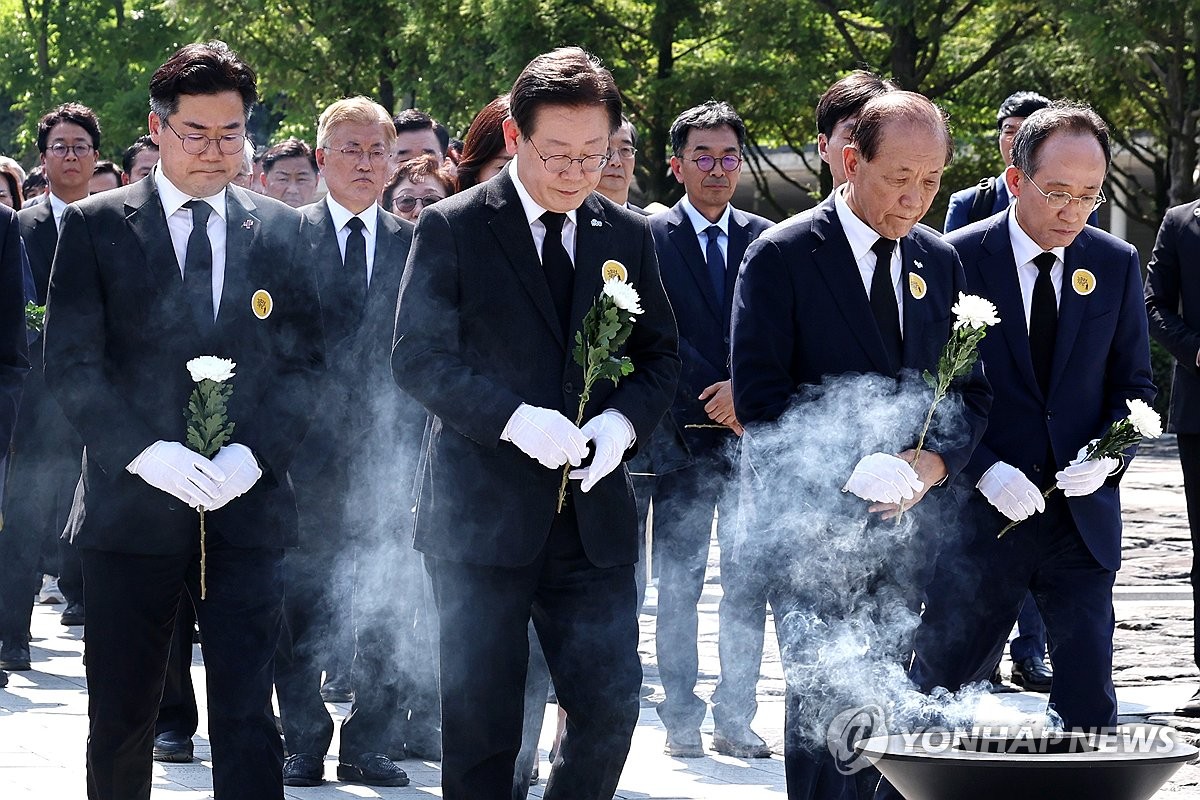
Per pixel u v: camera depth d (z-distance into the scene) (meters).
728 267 7.58
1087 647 5.53
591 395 4.86
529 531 4.75
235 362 5.09
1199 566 8.17
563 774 4.89
